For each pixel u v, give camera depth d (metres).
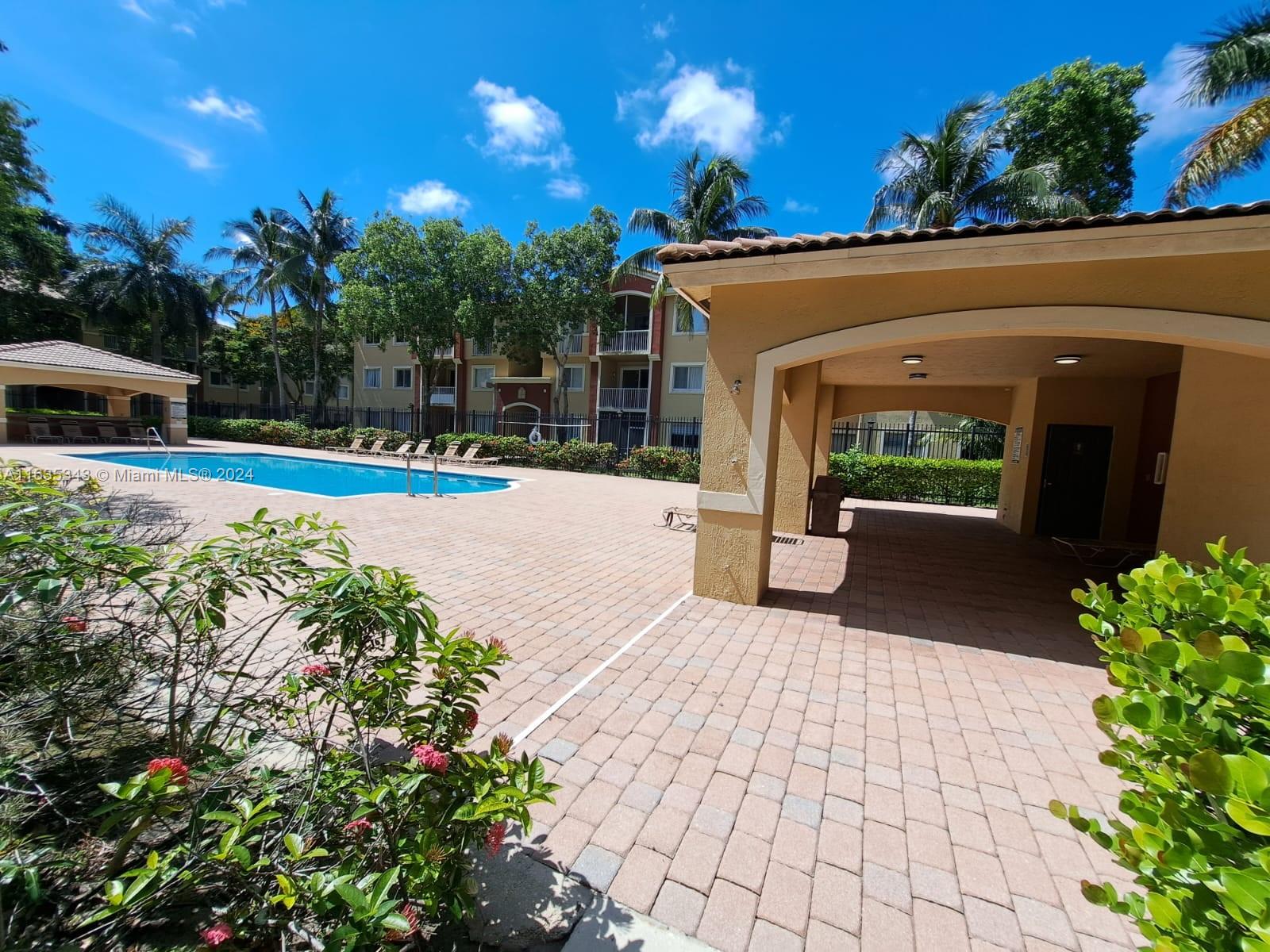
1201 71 10.56
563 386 25.36
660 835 2.35
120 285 28.81
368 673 2.11
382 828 1.57
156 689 2.41
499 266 23.39
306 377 37.91
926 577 7.04
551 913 1.92
